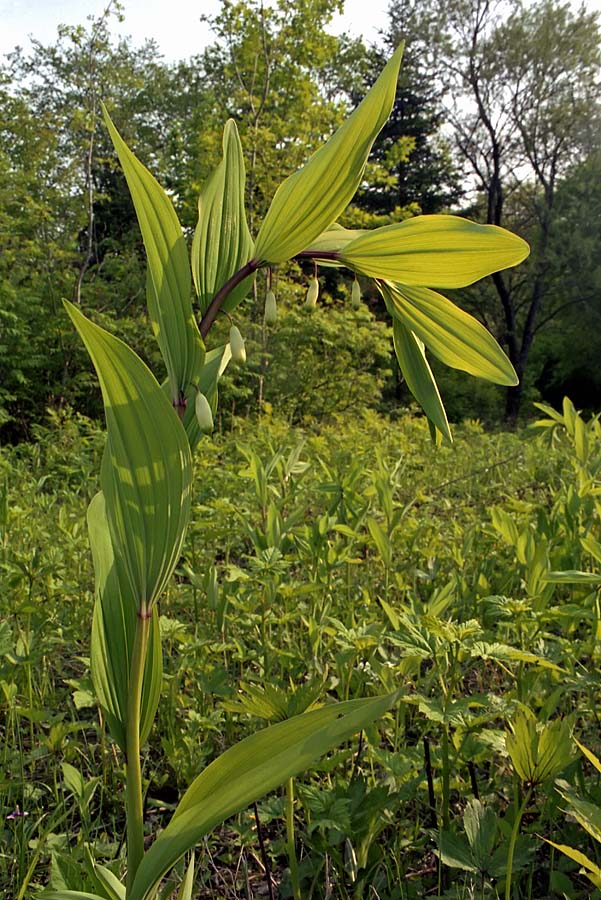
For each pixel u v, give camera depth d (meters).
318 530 2.90
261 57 14.56
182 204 16.84
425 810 2.19
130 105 24.38
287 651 2.61
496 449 7.73
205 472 5.69
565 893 1.71
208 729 2.47
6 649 2.20
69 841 2.01
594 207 24.56
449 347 1.41
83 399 13.61
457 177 31.06
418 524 3.84
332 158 1.14
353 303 1.31
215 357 1.37
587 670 2.21
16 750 2.59
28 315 12.95
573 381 28.69
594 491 2.82
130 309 15.20
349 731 1.00
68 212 14.76
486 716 1.75
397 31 29.61
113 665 1.29
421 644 1.89
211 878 2.01
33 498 5.10
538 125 25.91
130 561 1.20
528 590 2.45
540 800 2.06
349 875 1.86
